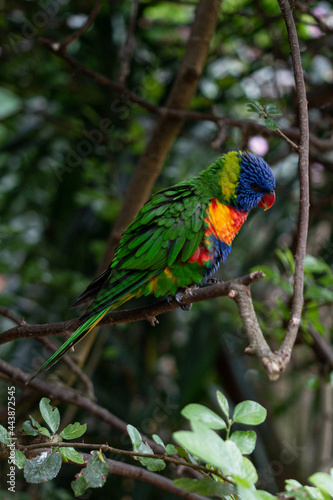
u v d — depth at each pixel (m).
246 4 6.45
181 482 2.39
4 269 6.99
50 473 2.79
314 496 2.32
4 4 6.55
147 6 6.63
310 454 7.88
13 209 7.42
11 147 7.41
